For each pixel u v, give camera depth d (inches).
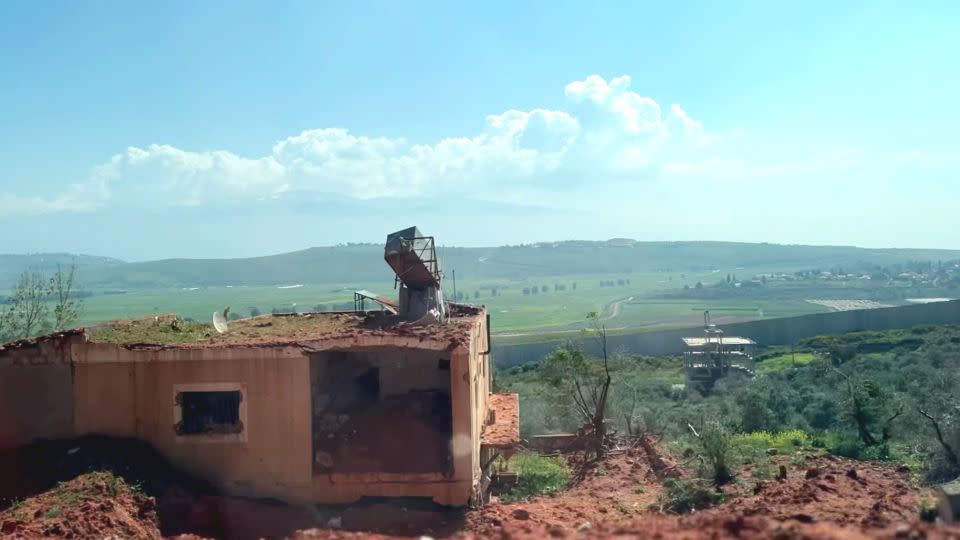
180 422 661.9
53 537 491.5
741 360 2170.3
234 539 583.2
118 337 708.0
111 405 667.4
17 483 606.9
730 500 646.5
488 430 849.5
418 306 857.5
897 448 887.1
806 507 531.8
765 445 914.7
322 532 421.4
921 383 1320.1
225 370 658.8
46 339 670.5
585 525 426.3
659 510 650.2
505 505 666.2
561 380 1187.9
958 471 702.5
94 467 614.2
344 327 782.5
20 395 668.7
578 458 976.9
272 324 849.5
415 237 850.8
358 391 831.7
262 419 658.2
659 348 3159.5
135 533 536.4
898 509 499.5
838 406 1079.6
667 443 1031.6
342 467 660.1
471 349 673.6
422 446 699.4
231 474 658.8
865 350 2485.2
